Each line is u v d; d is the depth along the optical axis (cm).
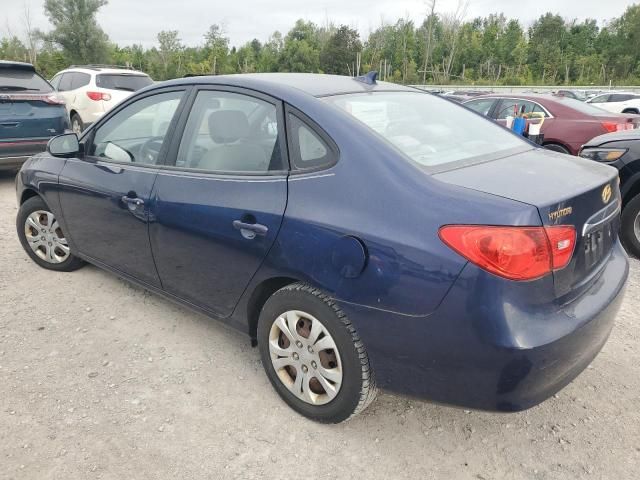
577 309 220
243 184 268
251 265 263
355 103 273
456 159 251
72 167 375
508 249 195
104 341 332
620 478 235
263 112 274
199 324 354
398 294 212
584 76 4759
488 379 205
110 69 1192
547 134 884
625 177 490
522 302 199
